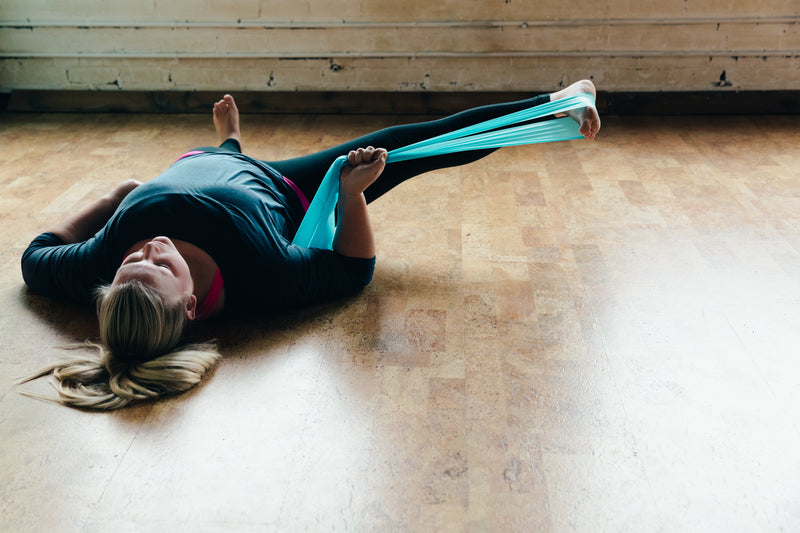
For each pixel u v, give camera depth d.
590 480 1.41
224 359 1.78
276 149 3.18
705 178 2.82
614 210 2.56
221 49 3.62
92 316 1.97
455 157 2.10
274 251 1.82
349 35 3.55
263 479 1.43
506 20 3.47
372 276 2.14
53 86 3.72
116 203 2.12
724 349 1.79
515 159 3.04
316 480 1.42
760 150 3.09
